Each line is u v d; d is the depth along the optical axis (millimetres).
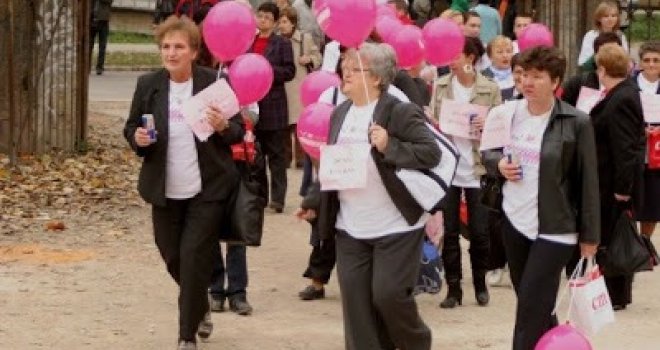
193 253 12172
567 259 10805
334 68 14516
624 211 14672
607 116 14539
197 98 11828
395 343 11039
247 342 13383
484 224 15078
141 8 53844
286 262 17547
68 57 24469
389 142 10625
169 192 12164
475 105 14758
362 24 12047
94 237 18438
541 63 10641
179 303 12461
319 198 11172
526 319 10797
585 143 10680
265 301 15305
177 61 11984
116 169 23641
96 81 38875
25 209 19938
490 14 25016
